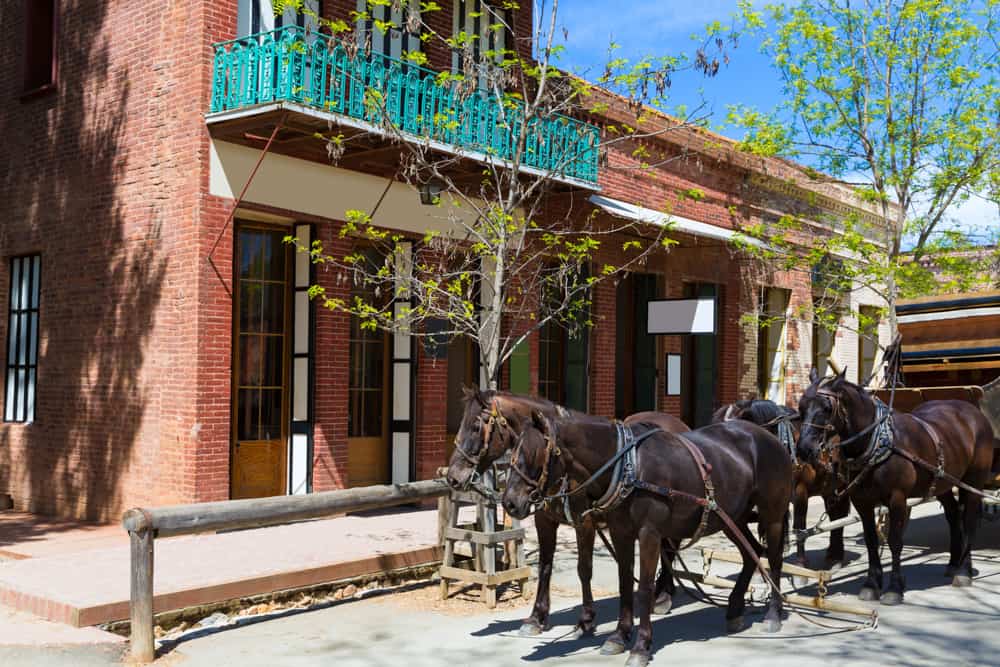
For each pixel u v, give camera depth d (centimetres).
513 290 1456
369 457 1446
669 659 710
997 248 1636
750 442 802
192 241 1201
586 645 756
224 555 983
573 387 1703
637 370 1877
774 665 692
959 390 1126
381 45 1390
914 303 1255
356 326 1431
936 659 707
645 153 1309
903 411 1193
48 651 698
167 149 1245
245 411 1298
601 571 1060
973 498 1003
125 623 778
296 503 819
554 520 799
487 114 1277
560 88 1123
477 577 892
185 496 1183
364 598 932
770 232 2070
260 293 1322
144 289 1262
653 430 739
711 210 1977
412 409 1444
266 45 1177
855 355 2581
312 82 1160
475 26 1534
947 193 1608
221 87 1212
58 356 1390
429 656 728
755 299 2122
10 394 1488
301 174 1293
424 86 1275
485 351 1027
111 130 1331
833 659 706
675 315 1672
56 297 1398
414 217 1420
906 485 910
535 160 1415
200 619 822
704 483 729
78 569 906
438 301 1198
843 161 1642
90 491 1324
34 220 1443
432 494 936
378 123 1162
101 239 1333
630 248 1781
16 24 1497
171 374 1216
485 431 755
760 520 823
